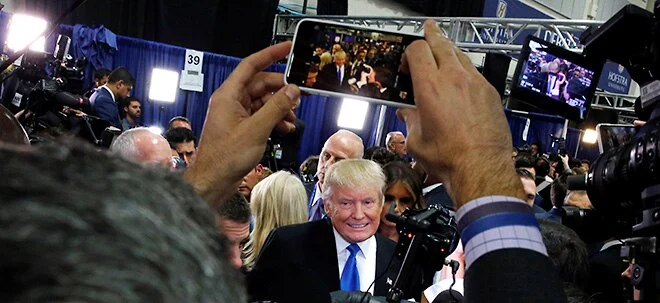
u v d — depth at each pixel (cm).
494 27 750
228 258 33
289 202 244
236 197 180
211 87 755
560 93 149
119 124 518
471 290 56
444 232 137
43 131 310
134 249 26
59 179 27
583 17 1190
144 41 709
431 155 66
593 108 929
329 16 841
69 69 497
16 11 665
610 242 203
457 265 134
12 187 25
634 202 91
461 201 62
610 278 191
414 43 71
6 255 23
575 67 149
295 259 197
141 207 28
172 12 780
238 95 85
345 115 721
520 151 546
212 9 807
